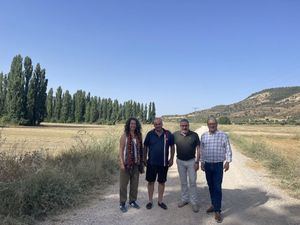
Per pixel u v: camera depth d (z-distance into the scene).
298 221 3.96
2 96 40.66
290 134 33.06
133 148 4.33
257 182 6.42
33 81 39.38
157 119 4.46
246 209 4.45
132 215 4.04
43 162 4.64
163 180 4.47
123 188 4.25
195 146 4.51
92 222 3.71
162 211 4.27
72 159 6.29
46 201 3.91
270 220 3.99
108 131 9.80
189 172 4.45
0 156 4.32
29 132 24.75
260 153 11.45
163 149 4.43
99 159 6.53
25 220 3.51
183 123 4.48
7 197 3.62
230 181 6.46
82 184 5.04
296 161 9.01
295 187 5.90
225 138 4.29
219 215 3.96
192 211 4.31
